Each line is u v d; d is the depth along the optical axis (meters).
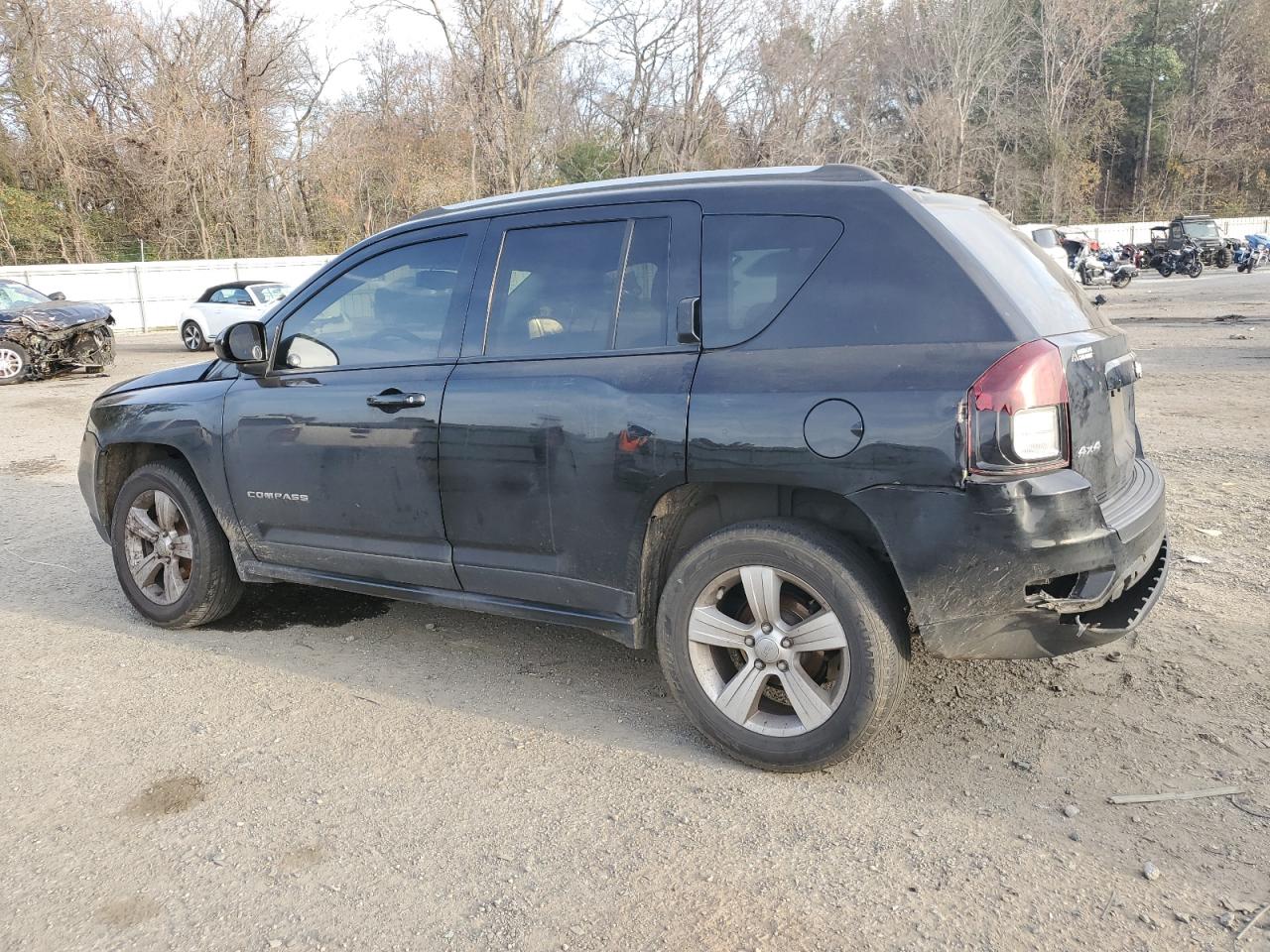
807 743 3.10
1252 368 12.02
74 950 2.45
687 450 3.13
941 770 3.18
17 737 3.61
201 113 38.38
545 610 3.62
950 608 2.86
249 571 4.44
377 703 3.84
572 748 3.43
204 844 2.90
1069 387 2.85
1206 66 71.06
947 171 46.31
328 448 3.99
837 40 33.84
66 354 15.36
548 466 3.43
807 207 3.15
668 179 3.50
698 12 31.22
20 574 5.67
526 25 31.16
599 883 2.66
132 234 38.91
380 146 41.34
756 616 3.14
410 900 2.61
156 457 4.92
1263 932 2.36
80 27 37.66
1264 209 68.94
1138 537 3.02
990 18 48.78
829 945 2.38
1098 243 37.25
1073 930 2.40
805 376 2.99
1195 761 3.16
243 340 4.13
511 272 3.68
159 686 4.05
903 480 2.83
